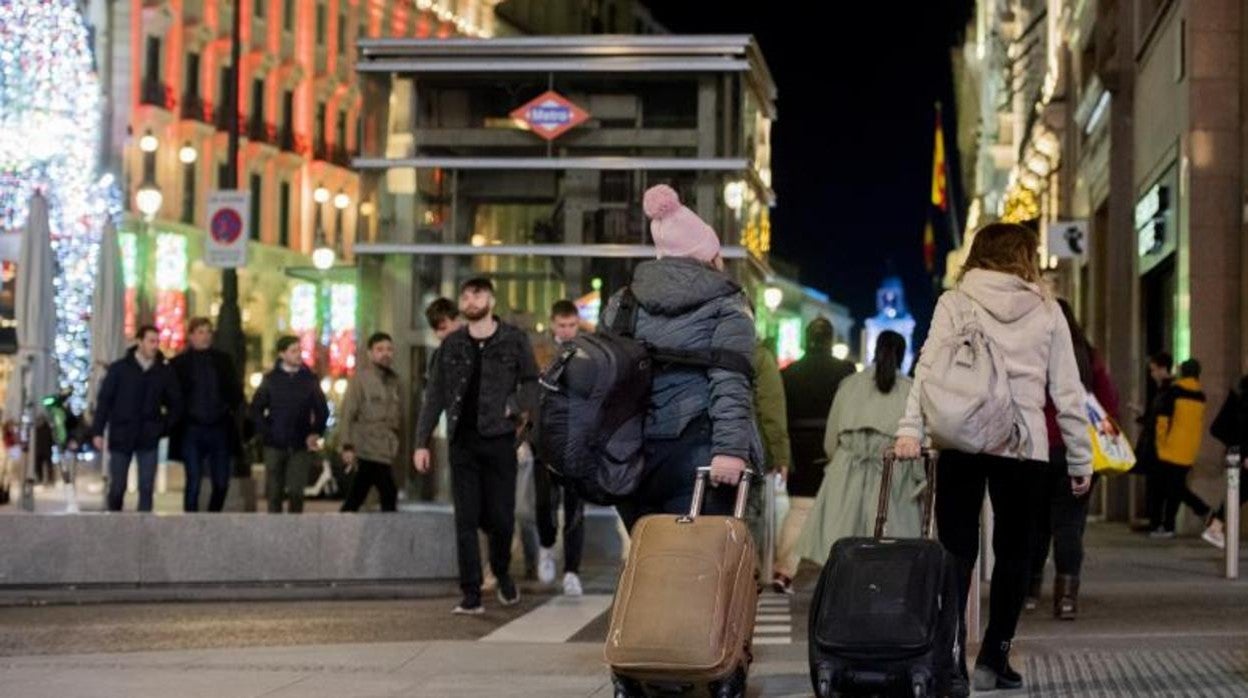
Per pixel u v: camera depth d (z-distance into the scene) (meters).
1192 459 33.72
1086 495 13.26
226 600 21.94
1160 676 13.78
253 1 105.38
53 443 53.03
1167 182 38.09
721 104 33.06
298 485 29.38
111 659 15.60
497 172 33.06
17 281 41.53
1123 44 44.81
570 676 14.50
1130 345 44.53
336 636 17.88
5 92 62.09
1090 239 51.09
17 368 41.88
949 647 11.47
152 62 95.75
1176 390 33.62
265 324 106.75
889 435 18.64
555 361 11.36
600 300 32.69
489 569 23.36
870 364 18.89
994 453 12.38
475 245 32.66
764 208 35.84
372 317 32.94
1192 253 35.03
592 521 29.55
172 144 97.38
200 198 99.94
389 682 14.09
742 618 10.79
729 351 11.41
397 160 33.16
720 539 10.80
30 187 62.41
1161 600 20.84
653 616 10.59
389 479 27.64
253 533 22.58
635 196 32.81
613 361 11.21
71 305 62.78
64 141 62.78
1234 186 34.84
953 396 12.27
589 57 32.94
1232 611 19.59
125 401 28.73
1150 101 41.19
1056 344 12.67
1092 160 51.06
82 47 63.22
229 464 29.62
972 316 12.50
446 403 19.94
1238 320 34.81
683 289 11.44
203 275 99.81
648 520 10.98
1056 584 18.69
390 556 22.81
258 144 105.69
